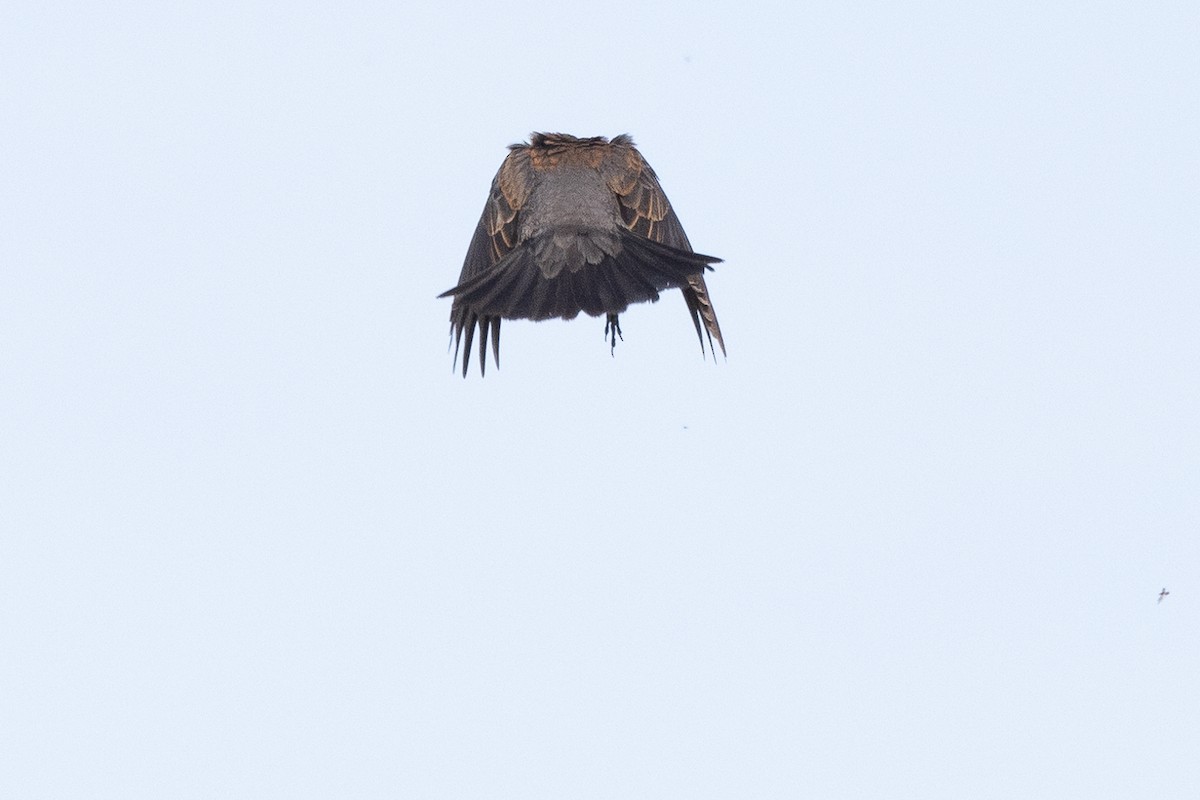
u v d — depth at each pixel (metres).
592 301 13.22
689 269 13.38
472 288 13.50
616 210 14.05
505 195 14.39
